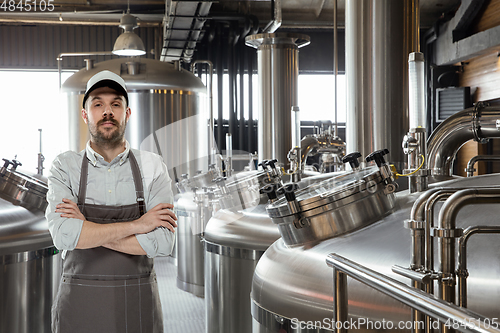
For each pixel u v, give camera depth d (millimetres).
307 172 3775
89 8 8789
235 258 2834
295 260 1793
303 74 10633
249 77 9578
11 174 2703
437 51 9984
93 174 1713
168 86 5902
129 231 1652
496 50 8398
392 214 1795
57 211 1645
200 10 6848
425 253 1234
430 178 2410
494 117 2502
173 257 3633
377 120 2848
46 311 2729
